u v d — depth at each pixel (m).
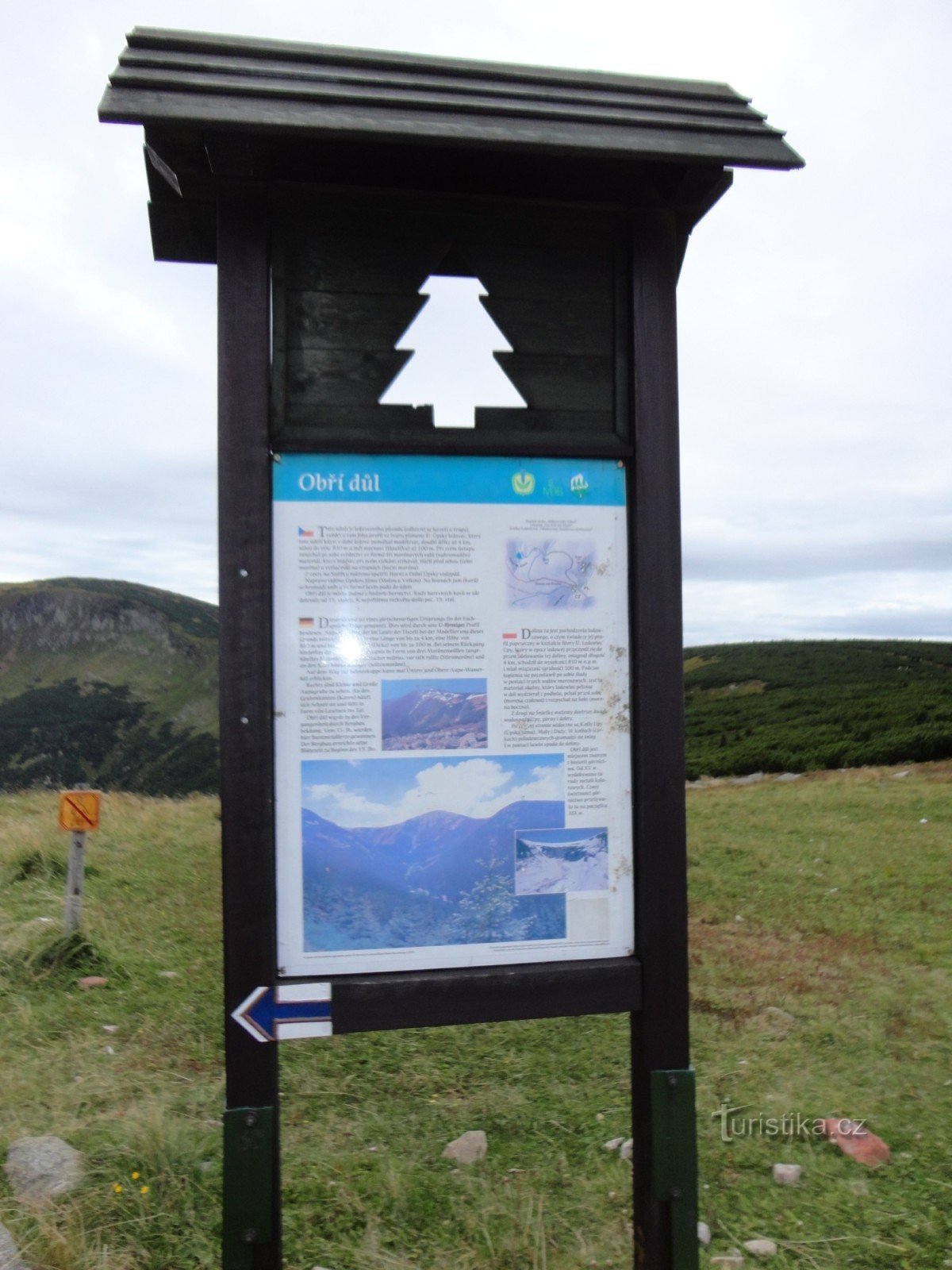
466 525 2.36
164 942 5.49
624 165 2.44
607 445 2.42
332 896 2.27
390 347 2.35
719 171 2.35
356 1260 2.71
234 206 2.24
